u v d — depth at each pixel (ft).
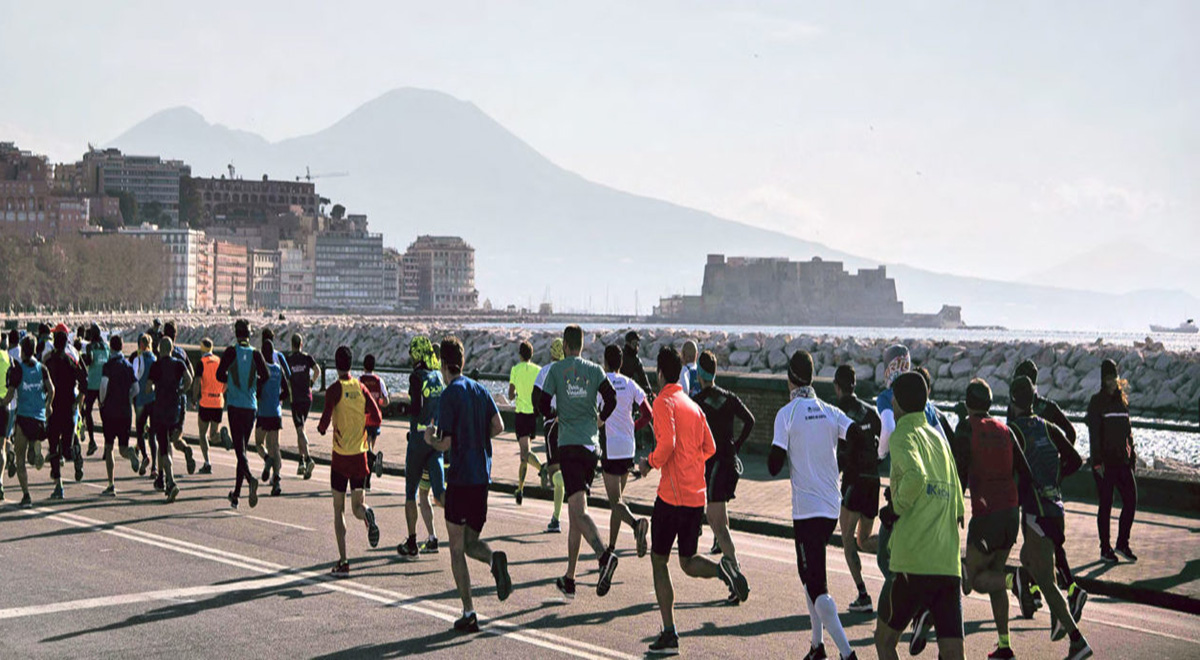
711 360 34.91
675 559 40.75
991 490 27.76
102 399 53.06
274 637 29.07
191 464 60.03
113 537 42.34
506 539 43.73
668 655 27.96
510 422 81.71
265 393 52.85
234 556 39.14
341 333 317.01
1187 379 179.63
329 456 67.72
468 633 29.78
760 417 68.23
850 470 32.86
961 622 23.91
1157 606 35.47
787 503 50.93
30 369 49.75
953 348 217.15
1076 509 50.39
